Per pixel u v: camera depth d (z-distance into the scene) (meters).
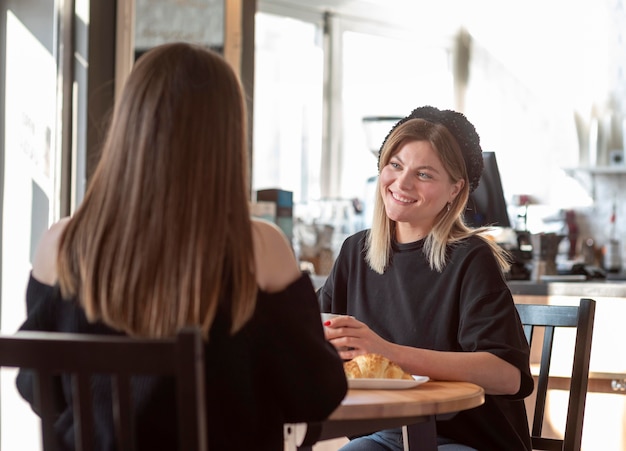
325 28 6.68
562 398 3.15
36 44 3.85
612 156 6.56
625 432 3.09
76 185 3.76
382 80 7.03
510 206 6.35
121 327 1.26
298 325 1.34
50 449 1.16
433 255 2.12
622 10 6.68
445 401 1.57
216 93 1.31
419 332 2.12
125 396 1.11
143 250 1.26
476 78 7.41
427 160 2.12
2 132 3.93
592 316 2.14
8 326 3.91
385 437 2.15
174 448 1.26
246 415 1.31
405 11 7.08
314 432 1.51
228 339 1.29
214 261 1.27
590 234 6.66
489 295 2.02
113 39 3.78
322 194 6.67
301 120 6.55
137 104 1.29
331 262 4.61
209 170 1.28
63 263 1.33
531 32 7.09
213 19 3.84
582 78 6.83
